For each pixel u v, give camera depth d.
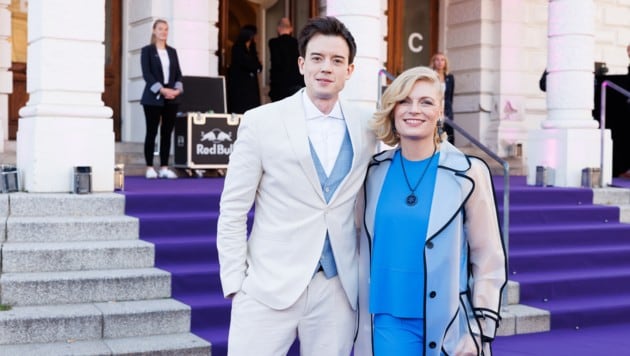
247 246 3.20
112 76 10.88
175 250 6.00
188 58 10.49
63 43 6.61
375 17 7.93
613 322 6.75
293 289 3.06
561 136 9.25
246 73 10.74
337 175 3.15
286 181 3.10
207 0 10.66
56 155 6.53
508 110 12.34
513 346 5.95
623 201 8.96
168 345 5.03
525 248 7.57
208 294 5.80
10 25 9.65
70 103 6.65
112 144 6.75
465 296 3.16
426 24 12.87
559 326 6.50
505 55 12.33
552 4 9.52
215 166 9.52
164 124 9.09
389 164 3.25
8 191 6.57
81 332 5.10
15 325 4.95
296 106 3.17
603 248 7.79
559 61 9.45
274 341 3.09
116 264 5.82
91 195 6.40
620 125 11.12
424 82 3.15
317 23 3.16
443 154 3.19
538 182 9.16
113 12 10.85
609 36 13.18
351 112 3.24
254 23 12.22
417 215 3.11
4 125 9.62
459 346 3.09
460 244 3.12
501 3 12.29
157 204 6.57
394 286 3.12
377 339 3.16
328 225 3.11
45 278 5.37
